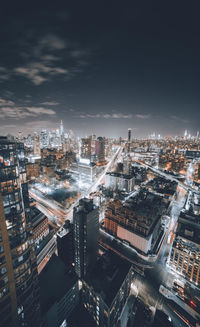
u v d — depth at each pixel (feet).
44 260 310.04
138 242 359.87
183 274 288.51
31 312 136.77
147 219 358.43
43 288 223.30
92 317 233.96
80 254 280.31
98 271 240.73
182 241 290.35
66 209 537.24
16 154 115.85
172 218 519.60
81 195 648.79
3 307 111.14
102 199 586.45
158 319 235.81
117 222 408.46
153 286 287.69
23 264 121.90
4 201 107.65
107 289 211.41
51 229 423.64
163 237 421.18
